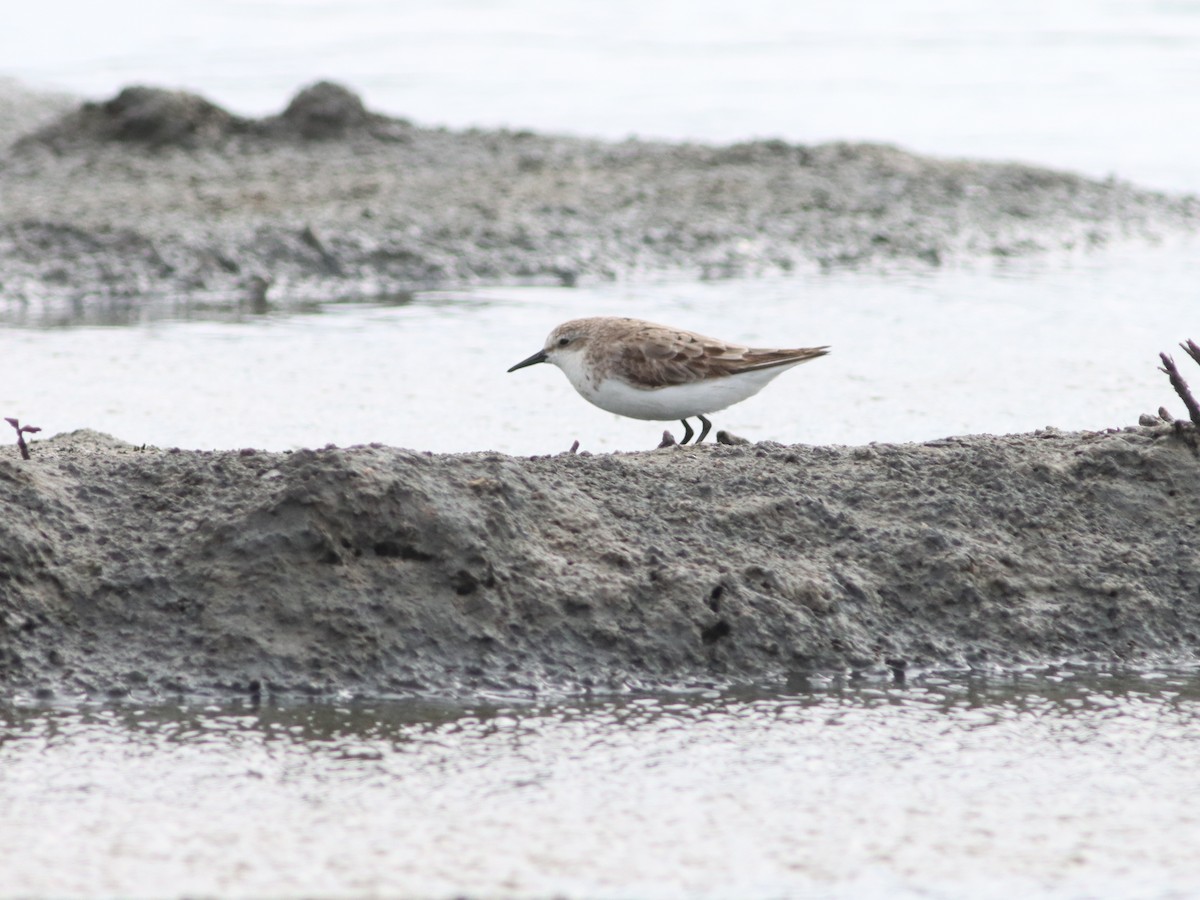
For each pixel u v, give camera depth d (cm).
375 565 1007
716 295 2259
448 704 961
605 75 4125
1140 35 4544
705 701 977
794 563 1066
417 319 2108
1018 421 1627
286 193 2700
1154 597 1087
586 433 1594
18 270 2303
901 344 1977
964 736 934
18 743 891
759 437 1581
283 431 1577
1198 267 2491
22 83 3931
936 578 1076
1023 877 771
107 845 783
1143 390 1750
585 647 1004
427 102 3791
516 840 796
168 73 4119
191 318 2123
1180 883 767
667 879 762
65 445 1201
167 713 935
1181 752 916
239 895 740
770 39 4581
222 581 993
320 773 866
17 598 976
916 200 2819
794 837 806
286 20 4856
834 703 979
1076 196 2930
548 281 2377
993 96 3872
